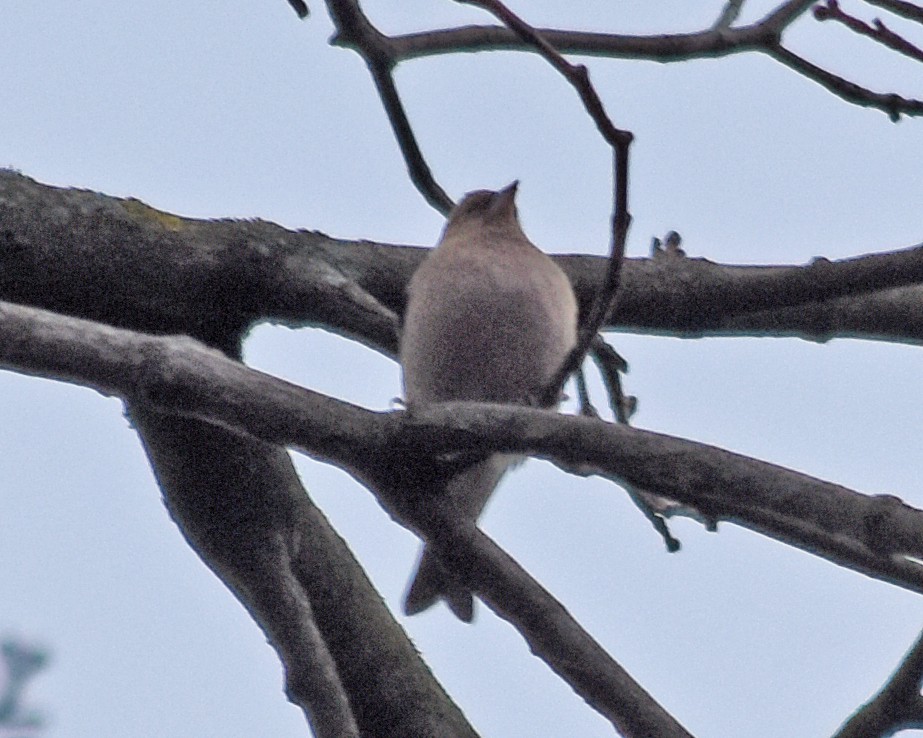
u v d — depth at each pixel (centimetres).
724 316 909
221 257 841
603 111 618
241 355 866
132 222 835
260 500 828
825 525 561
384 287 905
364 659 850
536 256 906
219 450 815
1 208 809
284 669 799
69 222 820
